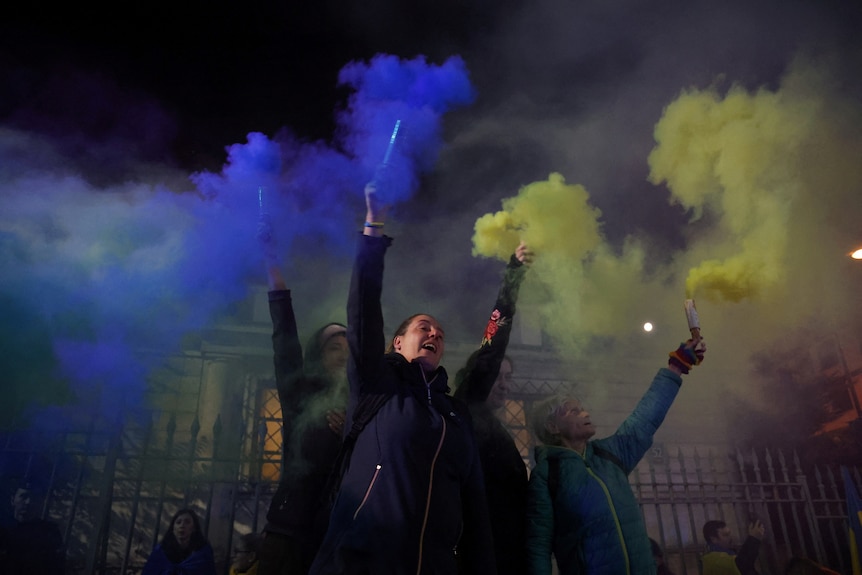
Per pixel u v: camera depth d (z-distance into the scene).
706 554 6.22
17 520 6.10
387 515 2.22
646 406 3.49
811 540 7.19
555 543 3.13
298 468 3.06
